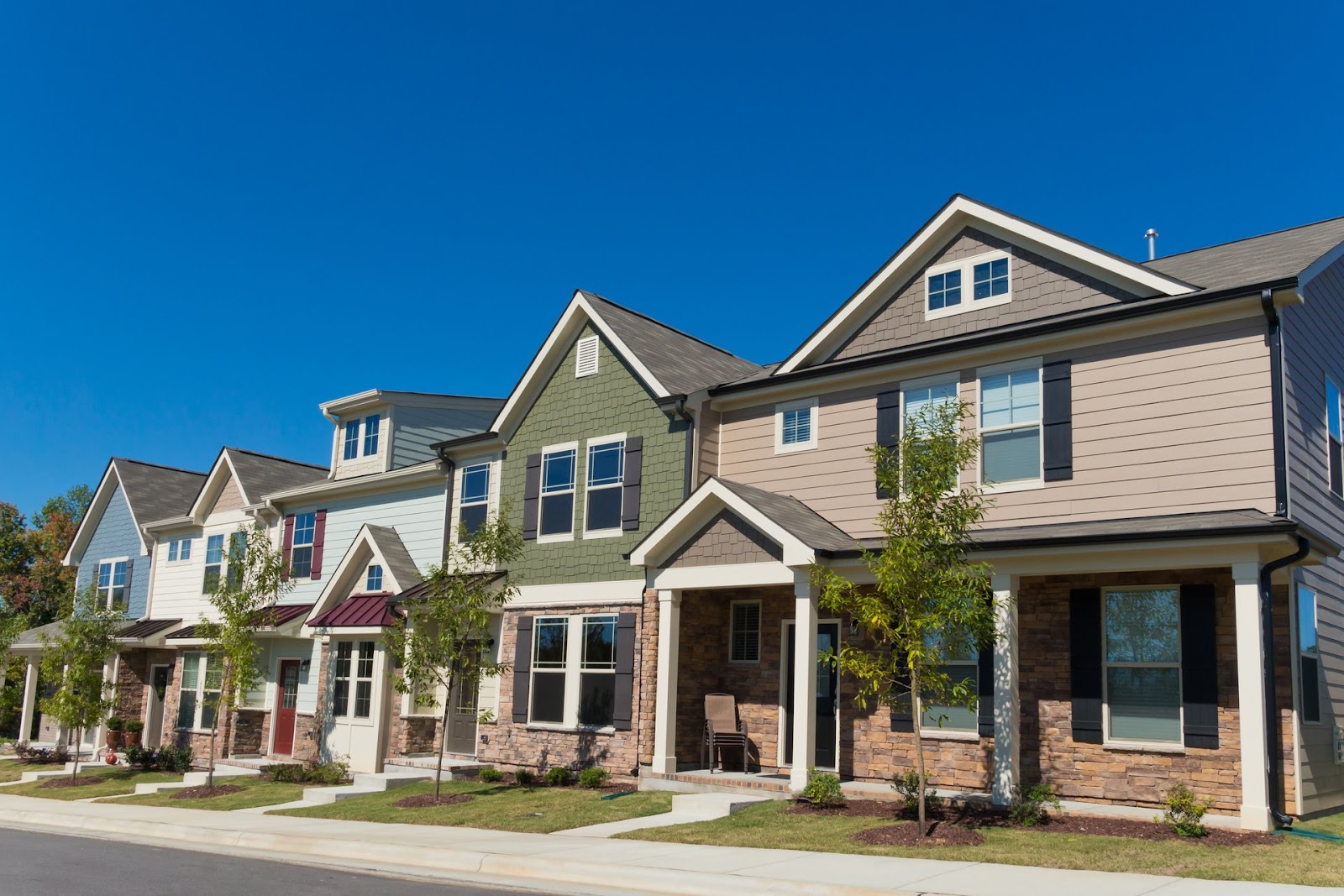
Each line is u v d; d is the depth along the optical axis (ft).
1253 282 47.24
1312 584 48.83
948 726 53.21
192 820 59.77
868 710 56.29
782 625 61.46
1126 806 46.85
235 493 104.32
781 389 63.77
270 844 51.26
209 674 95.14
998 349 55.01
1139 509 49.57
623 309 75.56
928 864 37.55
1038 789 46.80
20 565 168.35
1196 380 48.98
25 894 37.63
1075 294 55.06
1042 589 51.08
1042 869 36.40
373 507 88.74
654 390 65.92
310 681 86.43
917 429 51.75
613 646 65.46
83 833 59.11
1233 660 45.29
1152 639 47.85
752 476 64.90
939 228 60.03
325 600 83.76
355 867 44.16
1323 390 52.85
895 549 43.16
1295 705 44.39
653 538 60.59
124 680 105.81
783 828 45.98
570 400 72.08
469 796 61.16
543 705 68.54
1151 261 63.10
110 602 117.08
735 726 61.26
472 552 64.75
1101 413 51.44
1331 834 40.98
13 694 116.47
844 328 63.46
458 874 41.73
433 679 64.03
